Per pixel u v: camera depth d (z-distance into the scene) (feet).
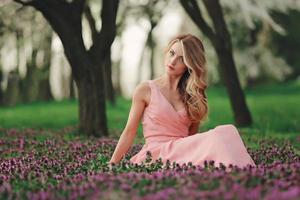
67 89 107.76
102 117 42.27
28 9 64.08
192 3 53.26
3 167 23.27
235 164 20.22
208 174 18.11
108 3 42.24
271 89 103.81
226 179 17.04
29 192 17.84
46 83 91.97
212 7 53.36
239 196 15.25
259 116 63.21
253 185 16.94
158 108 23.12
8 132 43.96
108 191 16.87
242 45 106.93
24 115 67.05
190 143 21.80
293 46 114.93
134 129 23.45
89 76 42.09
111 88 77.00
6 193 17.49
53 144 34.01
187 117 23.39
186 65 22.94
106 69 76.64
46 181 19.79
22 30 71.87
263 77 111.55
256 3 65.41
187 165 21.04
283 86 106.42
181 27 105.60
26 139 37.76
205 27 53.67
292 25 113.70
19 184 19.39
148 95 23.48
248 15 65.05
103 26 42.42
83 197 16.52
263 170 19.01
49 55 89.51
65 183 18.74
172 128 23.15
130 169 21.02
